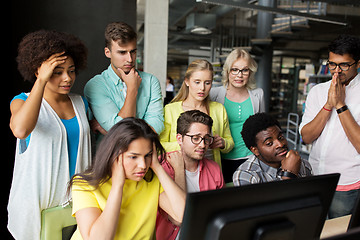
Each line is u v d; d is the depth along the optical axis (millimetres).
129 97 1521
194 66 1673
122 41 1439
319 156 1680
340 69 1452
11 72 2799
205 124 1324
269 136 1282
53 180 1266
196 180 1413
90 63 3283
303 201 749
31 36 1158
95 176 966
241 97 2033
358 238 532
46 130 1229
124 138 916
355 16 8008
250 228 676
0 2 2711
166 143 1681
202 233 653
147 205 1067
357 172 1566
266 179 1354
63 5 3068
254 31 11164
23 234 1242
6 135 2719
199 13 8500
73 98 1394
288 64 16156
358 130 1463
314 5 6805
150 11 4293
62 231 1201
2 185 2643
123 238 1016
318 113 1602
